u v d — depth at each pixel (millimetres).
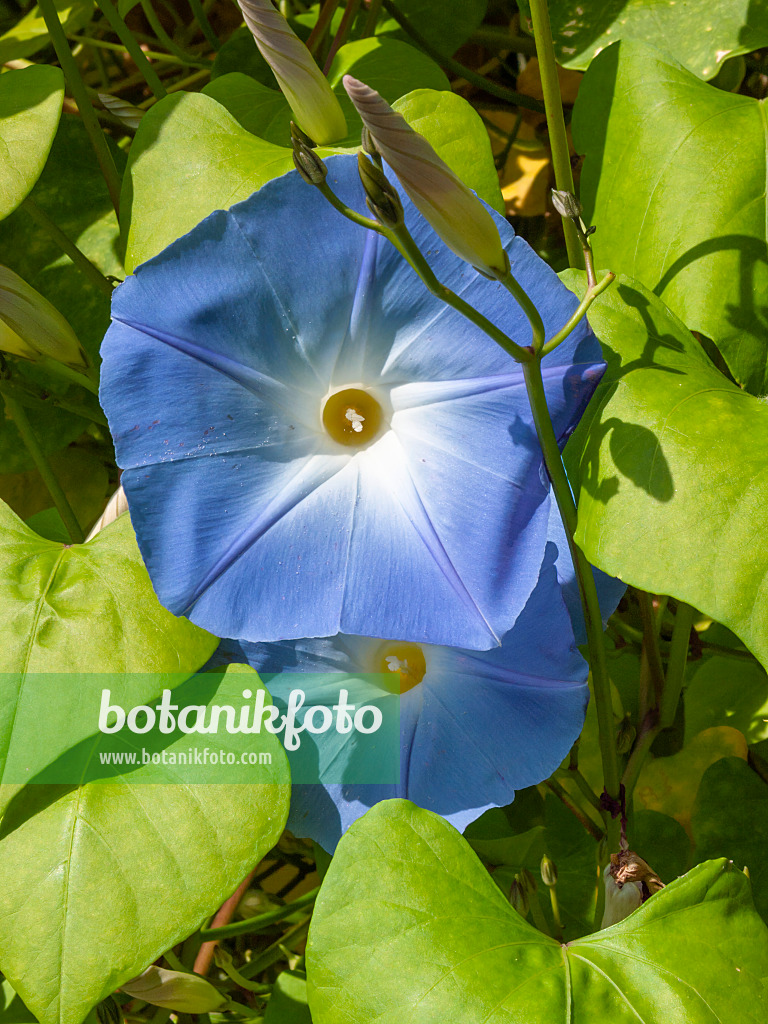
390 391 237
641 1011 211
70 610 227
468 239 189
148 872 218
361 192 220
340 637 253
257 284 224
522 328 224
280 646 249
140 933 215
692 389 225
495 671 242
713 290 251
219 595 223
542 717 243
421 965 214
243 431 227
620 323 240
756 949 220
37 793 224
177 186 251
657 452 216
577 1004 210
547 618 233
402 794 250
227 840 221
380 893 222
